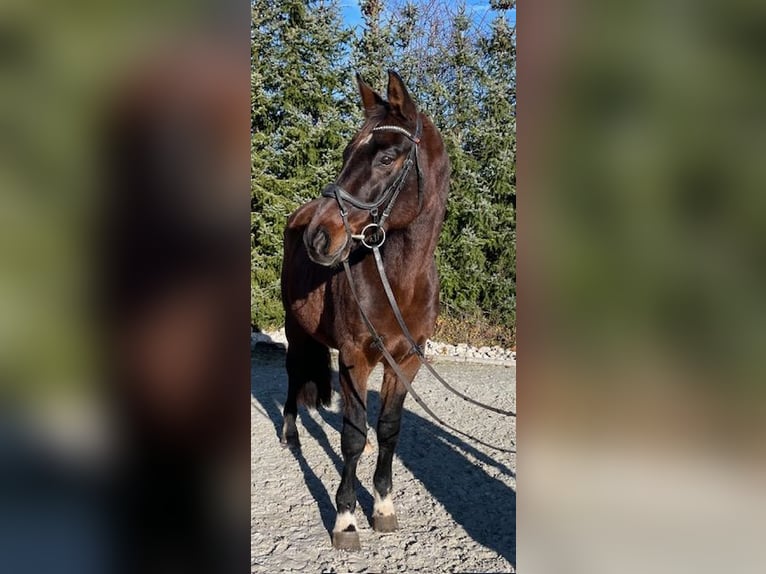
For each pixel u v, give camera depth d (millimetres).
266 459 4051
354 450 2816
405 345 2803
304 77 8211
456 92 8930
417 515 3201
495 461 4000
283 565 2664
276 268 8211
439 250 8391
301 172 8195
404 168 2461
